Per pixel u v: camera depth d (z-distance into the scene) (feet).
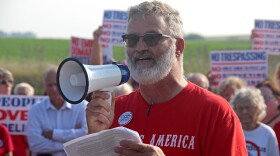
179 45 14.98
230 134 14.19
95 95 13.94
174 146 14.47
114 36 37.63
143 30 14.46
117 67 13.85
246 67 40.70
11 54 103.76
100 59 37.32
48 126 28.43
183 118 14.60
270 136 25.70
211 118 14.39
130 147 12.95
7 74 35.78
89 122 13.96
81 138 13.29
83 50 39.65
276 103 32.17
